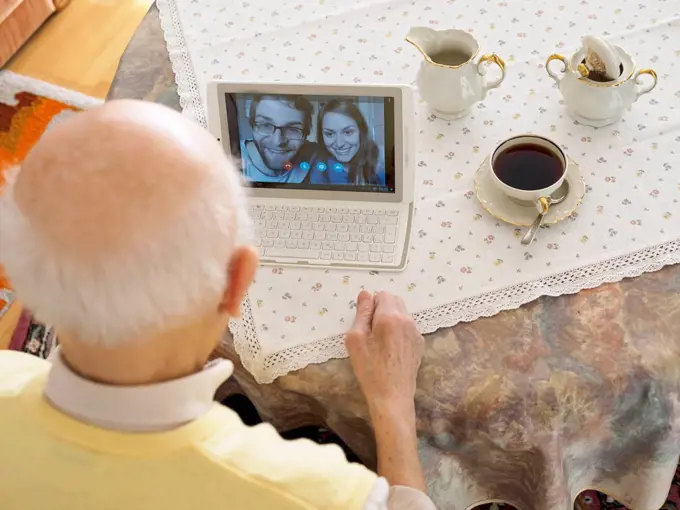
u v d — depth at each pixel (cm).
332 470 66
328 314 103
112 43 263
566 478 104
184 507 64
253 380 103
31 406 65
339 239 108
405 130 104
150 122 57
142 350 59
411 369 95
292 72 131
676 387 95
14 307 191
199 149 57
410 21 137
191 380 63
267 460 65
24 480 65
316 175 110
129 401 61
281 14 140
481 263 106
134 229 54
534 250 106
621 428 100
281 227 110
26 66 258
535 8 137
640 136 117
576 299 101
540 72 127
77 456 63
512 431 95
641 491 110
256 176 111
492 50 131
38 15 261
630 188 111
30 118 244
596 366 95
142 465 62
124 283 55
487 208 110
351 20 138
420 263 106
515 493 108
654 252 104
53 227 54
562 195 110
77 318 56
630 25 132
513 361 96
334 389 98
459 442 99
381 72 130
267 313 104
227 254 59
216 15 141
